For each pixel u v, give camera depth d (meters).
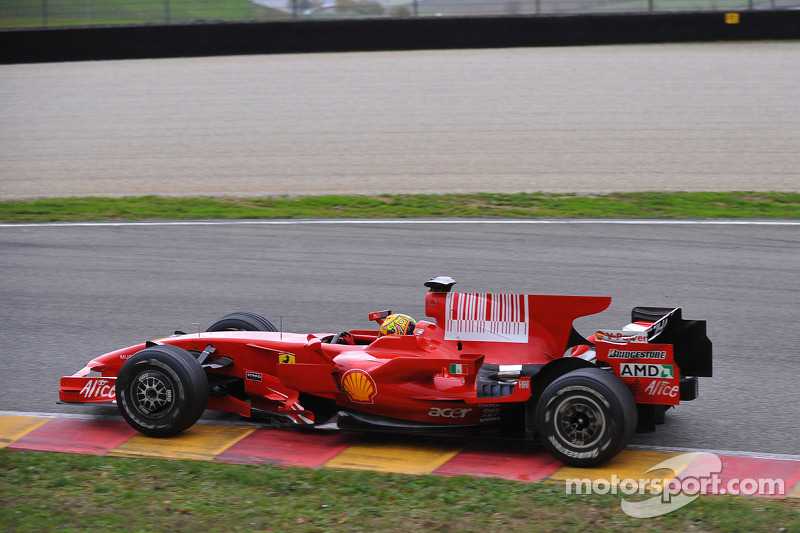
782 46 44.41
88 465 9.46
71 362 13.64
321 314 15.90
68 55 47.62
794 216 23.00
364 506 8.26
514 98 38.16
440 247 20.64
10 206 26.02
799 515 7.92
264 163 30.88
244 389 11.34
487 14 52.38
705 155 29.81
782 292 16.78
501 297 10.38
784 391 11.88
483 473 9.37
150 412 10.46
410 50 47.56
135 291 17.73
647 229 22.02
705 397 11.75
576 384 9.18
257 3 53.97
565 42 46.81
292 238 21.88
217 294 17.38
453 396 10.09
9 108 39.66
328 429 10.45
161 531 7.78
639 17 46.12
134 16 53.72
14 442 10.56
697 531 7.60
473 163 29.94
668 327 10.20
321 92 40.47
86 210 25.41
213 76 43.94
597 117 35.00
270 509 8.21
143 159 31.84
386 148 32.22
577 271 18.47
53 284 18.36
